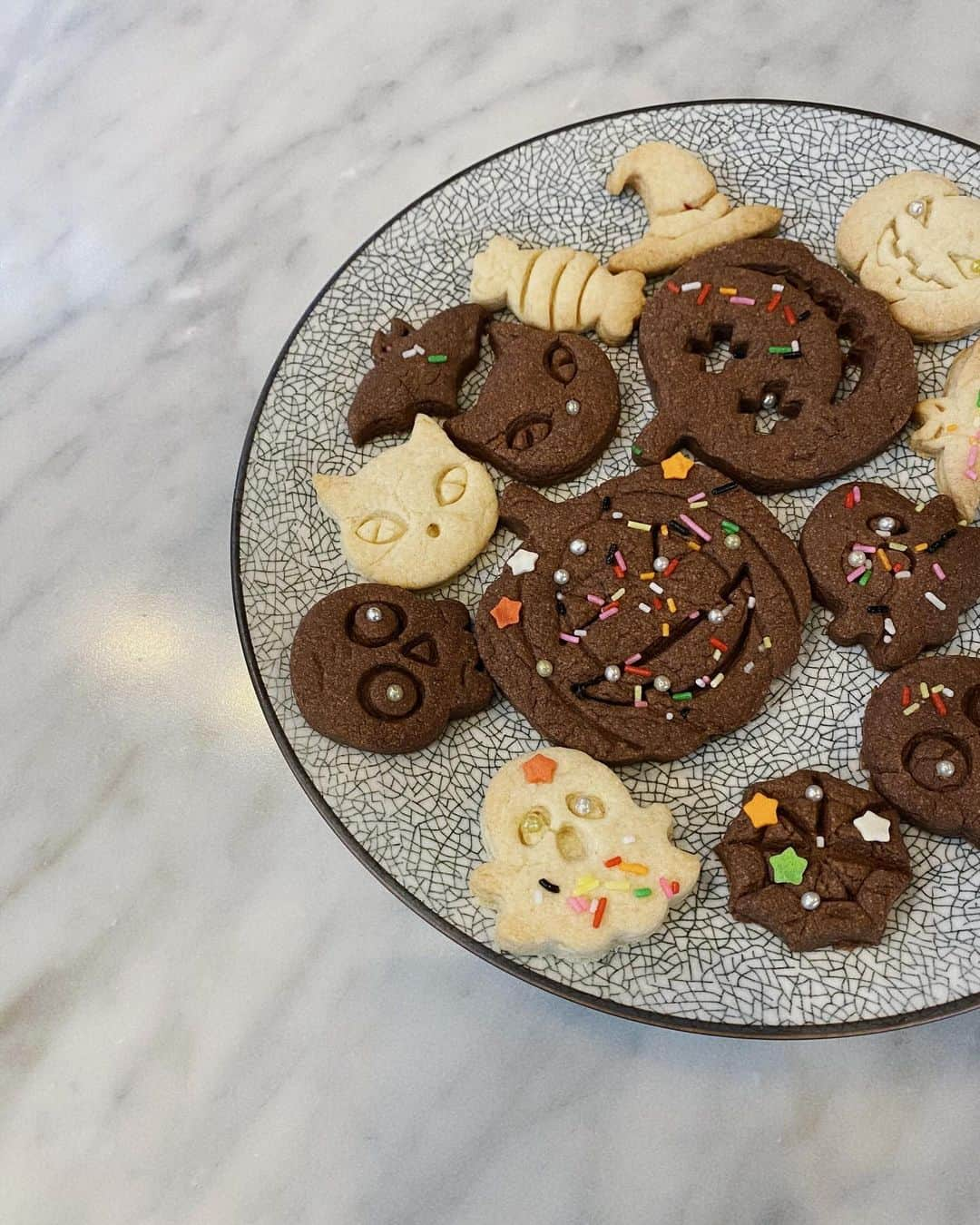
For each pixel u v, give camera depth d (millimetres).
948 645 280
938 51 367
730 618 275
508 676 273
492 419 298
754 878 257
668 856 258
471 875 260
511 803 264
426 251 319
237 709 330
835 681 280
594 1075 291
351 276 317
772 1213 278
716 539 282
